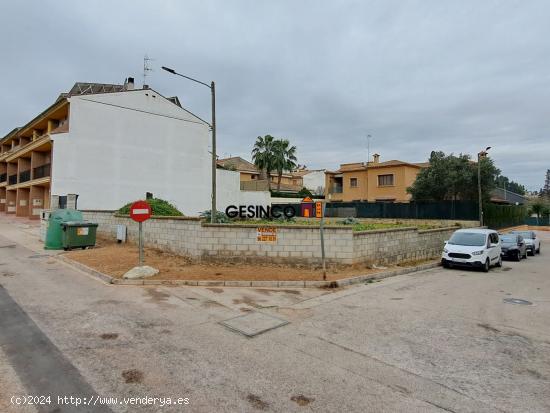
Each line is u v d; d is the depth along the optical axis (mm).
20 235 18422
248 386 3791
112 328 5398
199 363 4305
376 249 12422
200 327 5637
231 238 10906
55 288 7832
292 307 7082
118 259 11141
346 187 45219
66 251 12984
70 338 4934
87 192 24984
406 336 5516
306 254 10992
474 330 5898
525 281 11039
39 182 26656
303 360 4504
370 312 6867
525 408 3512
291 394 3656
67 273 9531
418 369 4340
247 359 4473
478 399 3664
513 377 4188
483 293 9008
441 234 16719
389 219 32031
